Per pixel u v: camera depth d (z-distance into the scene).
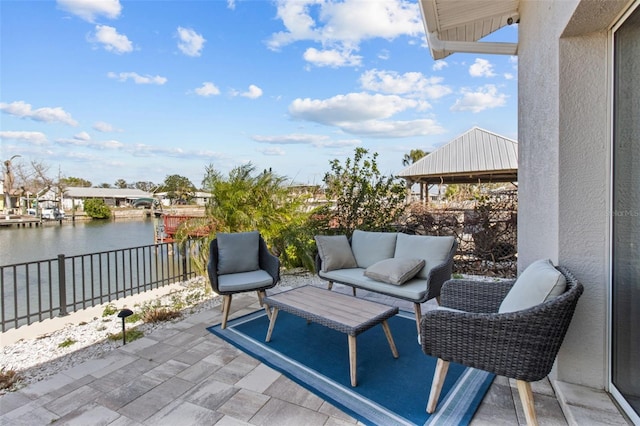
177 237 5.30
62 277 3.71
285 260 5.77
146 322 3.46
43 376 2.42
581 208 1.92
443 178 11.48
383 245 3.93
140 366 2.52
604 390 1.88
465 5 3.07
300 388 2.21
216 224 5.20
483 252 5.71
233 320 3.47
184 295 4.52
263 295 3.60
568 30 1.87
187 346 2.86
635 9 1.58
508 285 2.25
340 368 2.46
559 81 1.95
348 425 1.84
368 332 3.14
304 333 3.12
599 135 1.88
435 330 1.83
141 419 1.90
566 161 1.95
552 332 1.58
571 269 1.95
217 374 2.39
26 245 14.87
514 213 5.63
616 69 1.77
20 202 28.25
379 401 2.05
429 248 3.49
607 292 1.87
